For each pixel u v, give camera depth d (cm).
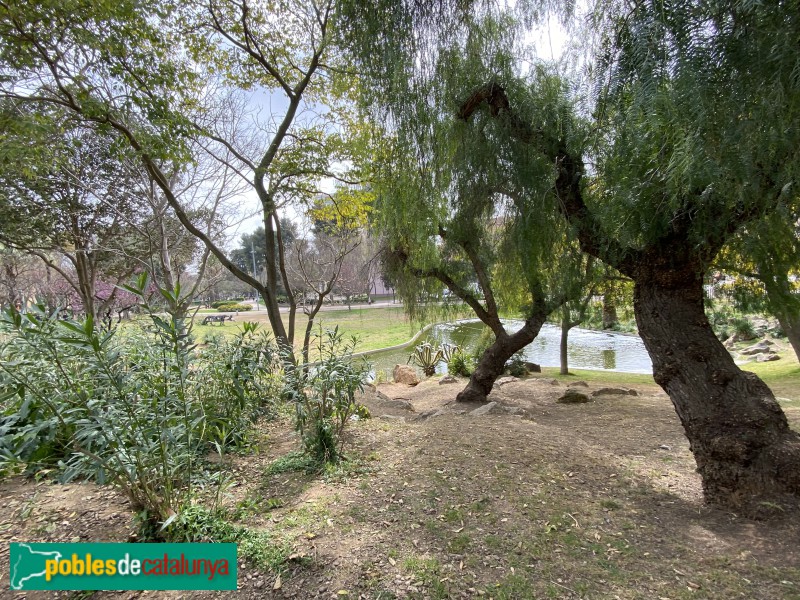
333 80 583
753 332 1233
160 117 481
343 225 775
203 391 326
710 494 242
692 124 167
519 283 501
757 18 150
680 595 165
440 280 581
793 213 217
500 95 359
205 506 238
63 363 233
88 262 1064
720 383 246
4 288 1161
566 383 860
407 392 862
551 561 190
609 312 760
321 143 698
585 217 310
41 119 437
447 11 326
